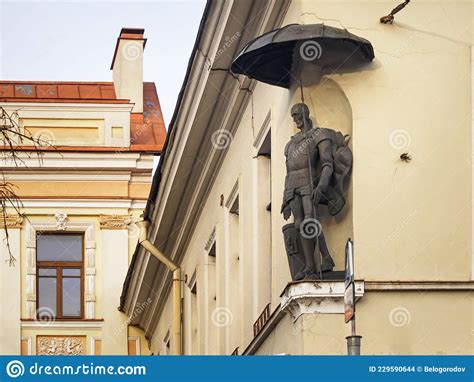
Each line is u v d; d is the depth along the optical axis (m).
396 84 21.09
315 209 20.84
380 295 20.50
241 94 27.12
